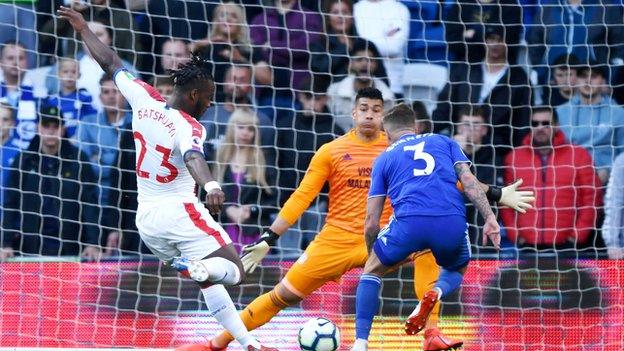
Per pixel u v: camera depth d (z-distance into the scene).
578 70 38.38
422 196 23.56
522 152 36.88
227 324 23.38
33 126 36.16
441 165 23.81
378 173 24.12
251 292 32.38
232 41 38.53
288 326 31.36
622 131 37.97
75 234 35.69
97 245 35.12
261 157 36.88
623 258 34.06
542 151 36.88
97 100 36.75
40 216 35.56
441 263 24.16
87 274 32.03
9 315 31.44
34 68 36.78
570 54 38.94
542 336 32.41
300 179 37.16
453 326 32.25
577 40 39.06
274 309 26.97
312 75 38.16
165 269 32.25
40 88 36.62
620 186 36.72
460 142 37.44
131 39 37.88
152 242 22.98
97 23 37.72
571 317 32.50
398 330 31.69
